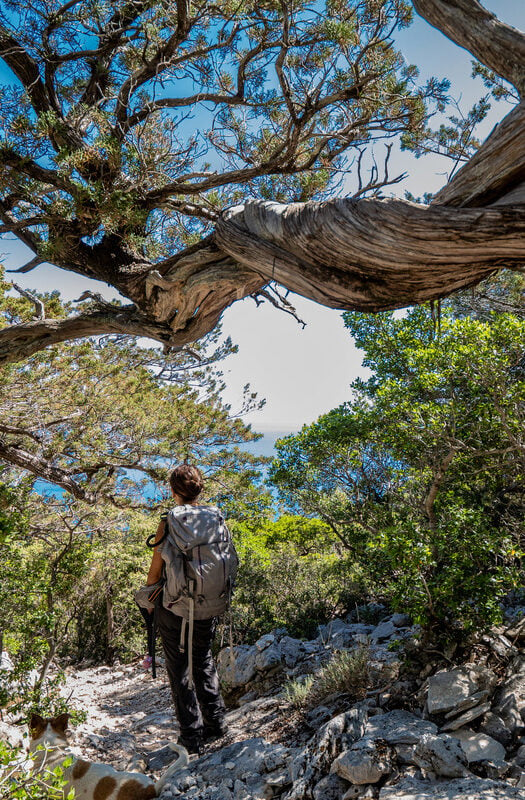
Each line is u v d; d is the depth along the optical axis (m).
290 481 8.55
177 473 4.14
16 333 4.45
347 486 8.55
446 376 5.98
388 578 6.94
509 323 5.60
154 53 4.86
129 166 4.07
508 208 1.75
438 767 3.79
